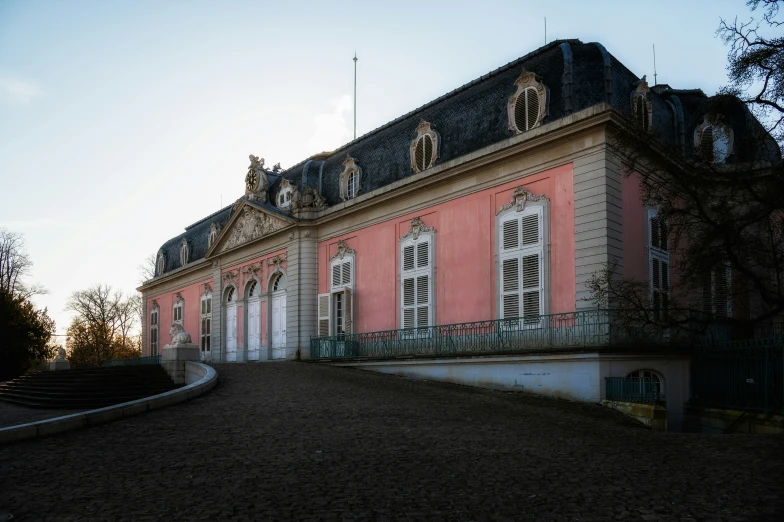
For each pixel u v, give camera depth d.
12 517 6.90
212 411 14.26
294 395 16.81
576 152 19.59
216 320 39.38
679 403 18.69
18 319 45.25
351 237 28.88
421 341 23.38
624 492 7.84
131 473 8.88
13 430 11.12
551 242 20.20
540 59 21.97
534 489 7.98
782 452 10.11
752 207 15.66
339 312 29.45
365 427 12.38
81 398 21.30
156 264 52.53
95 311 75.19
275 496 7.62
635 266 19.66
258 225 34.88
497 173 22.05
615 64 21.52
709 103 15.73
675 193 17.20
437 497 7.58
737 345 16.97
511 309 21.11
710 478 8.53
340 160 31.09
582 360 17.39
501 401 16.81
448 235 23.77
